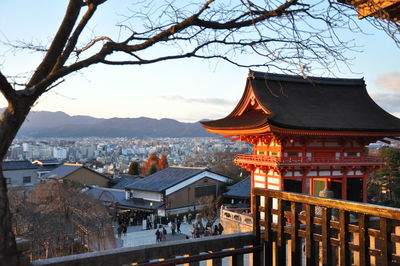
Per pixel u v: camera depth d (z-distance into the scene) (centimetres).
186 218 5088
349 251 491
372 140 2884
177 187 5431
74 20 382
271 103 2833
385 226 439
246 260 1716
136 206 5403
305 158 2652
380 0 467
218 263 587
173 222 4228
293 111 2794
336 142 2817
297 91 3098
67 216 2662
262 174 2858
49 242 2520
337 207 505
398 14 486
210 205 4994
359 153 2889
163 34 413
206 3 417
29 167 6800
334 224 512
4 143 338
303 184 2714
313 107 2944
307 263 552
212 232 3403
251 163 2844
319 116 2802
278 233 601
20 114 344
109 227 2928
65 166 8156
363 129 2606
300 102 2967
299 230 570
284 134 2528
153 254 532
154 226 4434
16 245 345
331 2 434
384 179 5625
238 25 434
